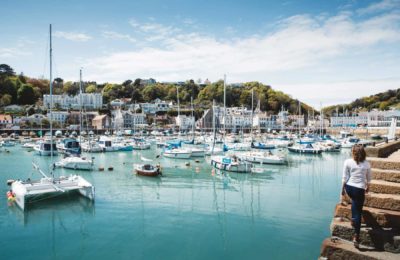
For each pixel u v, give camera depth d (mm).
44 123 122938
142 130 122000
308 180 34812
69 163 40906
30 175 37500
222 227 19438
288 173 39438
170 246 16641
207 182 33281
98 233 18500
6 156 58062
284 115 169250
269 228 19203
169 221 20547
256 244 16828
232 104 185875
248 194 27969
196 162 48469
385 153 13109
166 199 26047
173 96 199875
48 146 58531
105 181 33500
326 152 66312
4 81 159750
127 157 56375
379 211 7762
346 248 7219
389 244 7074
